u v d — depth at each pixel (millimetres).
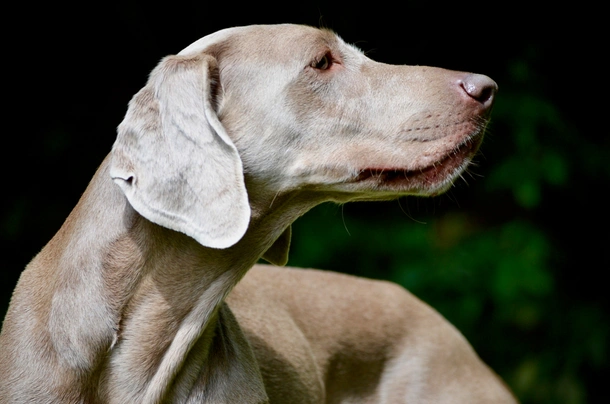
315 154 5191
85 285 4918
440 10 11898
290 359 6105
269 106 5121
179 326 5023
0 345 5051
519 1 11945
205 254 4961
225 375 5168
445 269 10820
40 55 11031
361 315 6828
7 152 10656
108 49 11273
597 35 11898
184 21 11398
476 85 5312
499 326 10977
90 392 4910
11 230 10242
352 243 10898
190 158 4727
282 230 5367
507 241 10992
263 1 11516
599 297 11523
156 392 4957
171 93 4797
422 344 6914
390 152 5207
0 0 10875
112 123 11062
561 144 11258
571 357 10875
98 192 5086
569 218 11844
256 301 6270
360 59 5426
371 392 6805
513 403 7027
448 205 11617
